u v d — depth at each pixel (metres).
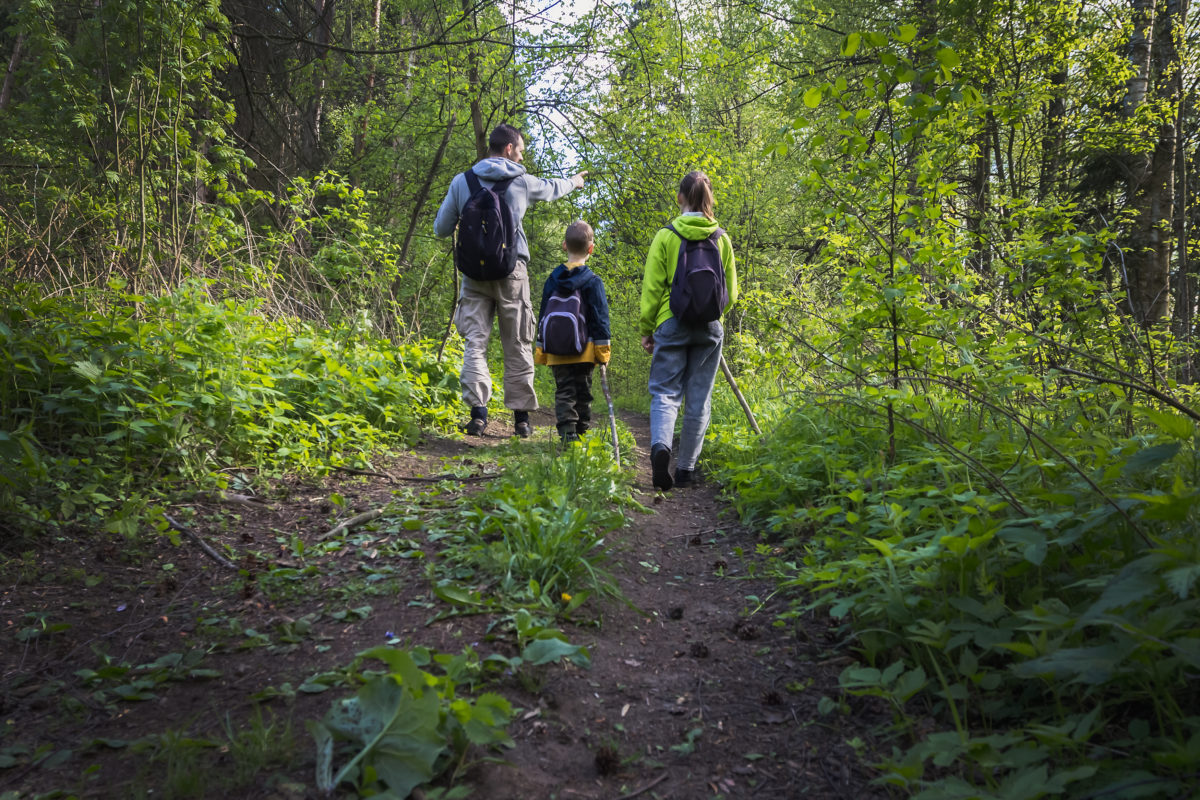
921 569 2.19
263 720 1.77
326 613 2.36
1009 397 3.52
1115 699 1.65
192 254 6.37
